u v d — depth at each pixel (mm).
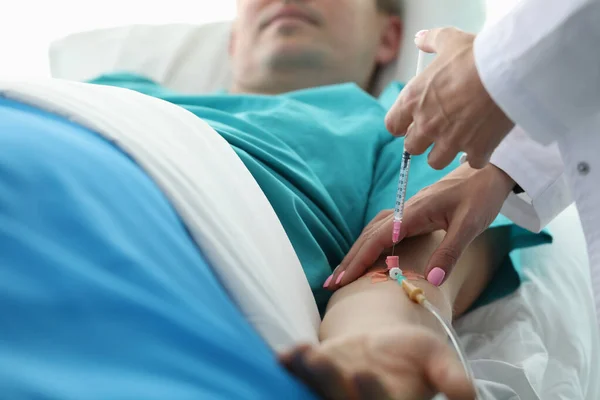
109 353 414
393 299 743
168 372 419
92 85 817
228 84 1845
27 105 691
